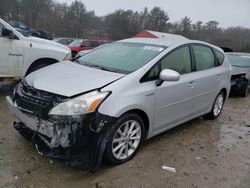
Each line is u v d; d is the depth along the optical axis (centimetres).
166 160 402
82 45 2070
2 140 418
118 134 367
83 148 330
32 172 345
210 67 548
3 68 637
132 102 365
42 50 679
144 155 409
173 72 399
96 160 336
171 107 440
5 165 354
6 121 491
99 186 329
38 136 350
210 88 539
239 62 948
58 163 367
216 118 622
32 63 673
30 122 353
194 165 396
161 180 352
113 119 345
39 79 382
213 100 569
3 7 4181
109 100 344
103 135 341
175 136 493
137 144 397
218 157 429
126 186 334
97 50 502
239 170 395
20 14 4284
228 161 419
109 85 357
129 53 449
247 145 486
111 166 372
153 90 397
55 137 328
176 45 465
